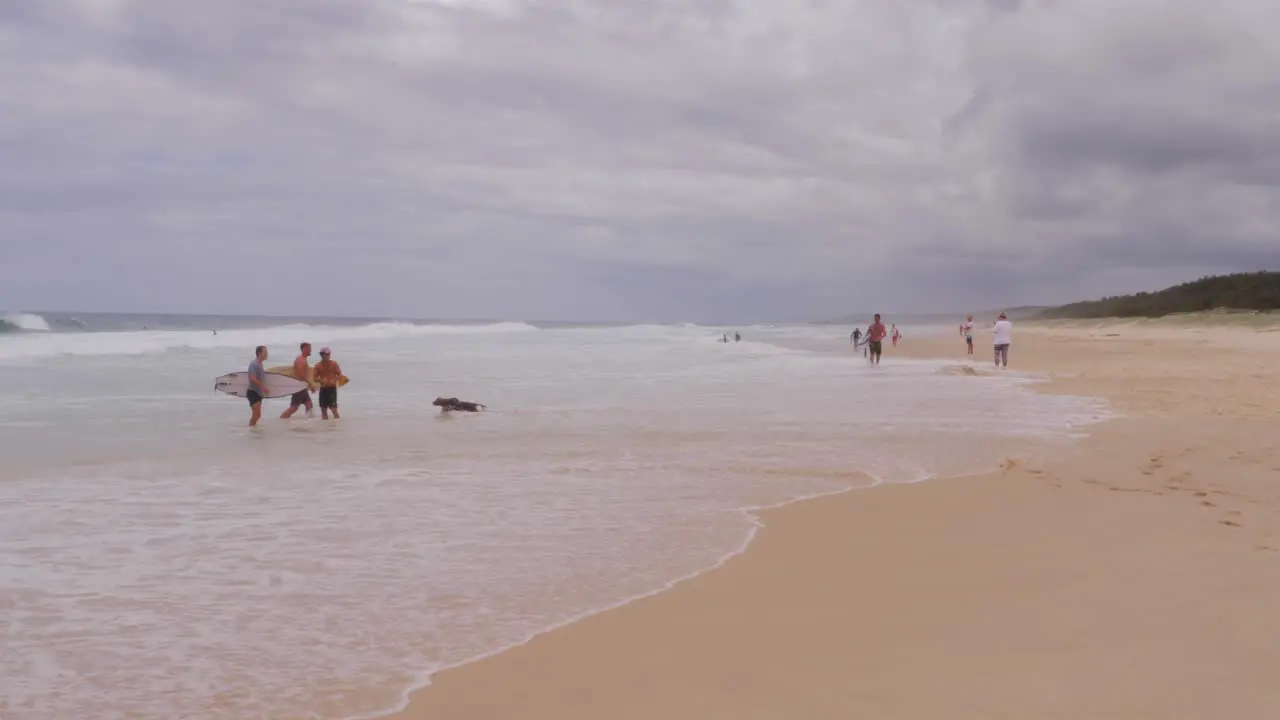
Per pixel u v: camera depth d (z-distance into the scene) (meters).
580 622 4.70
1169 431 11.52
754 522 6.96
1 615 4.79
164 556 5.97
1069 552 5.84
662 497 7.94
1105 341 45.19
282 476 8.98
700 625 4.64
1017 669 3.89
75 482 8.67
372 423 13.51
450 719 3.57
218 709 3.66
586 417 14.07
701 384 20.69
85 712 3.62
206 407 15.80
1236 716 3.34
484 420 13.74
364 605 4.98
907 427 12.59
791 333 79.38
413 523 6.94
